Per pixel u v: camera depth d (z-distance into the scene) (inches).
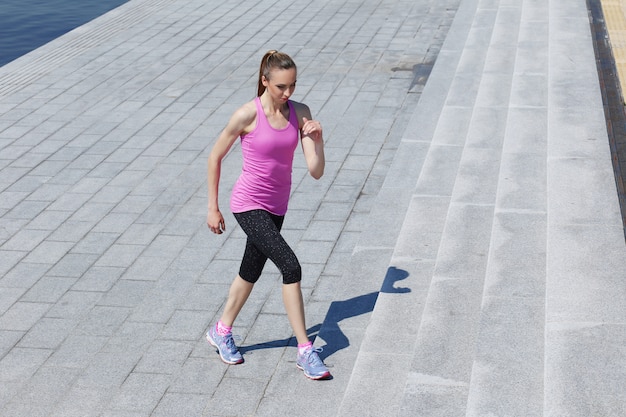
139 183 397.4
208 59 580.4
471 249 272.7
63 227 356.8
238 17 682.2
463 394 201.2
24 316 292.0
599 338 208.4
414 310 251.8
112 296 302.8
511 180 314.5
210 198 237.9
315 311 284.5
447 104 416.5
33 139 454.6
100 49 613.0
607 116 374.9
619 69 466.0
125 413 239.8
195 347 269.6
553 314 219.9
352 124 454.9
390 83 516.4
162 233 348.8
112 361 264.5
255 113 225.6
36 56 604.7
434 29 626.8
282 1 730.2
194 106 495.8
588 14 559.5
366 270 289.0
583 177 309.7
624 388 188.7
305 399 235.8
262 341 269.9
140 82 540.1
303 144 229.5
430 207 312.5
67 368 262.2
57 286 310.7
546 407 183.5
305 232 342.0
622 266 244.5
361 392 218.1
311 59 567.5
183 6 726.5
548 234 267.0
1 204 379.2
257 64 566.3
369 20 657.6
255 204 235.3
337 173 397.4
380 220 318.7
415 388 203.9
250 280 247.4
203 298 299.0
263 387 246.5
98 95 519.5
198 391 247.1
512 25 552.7
